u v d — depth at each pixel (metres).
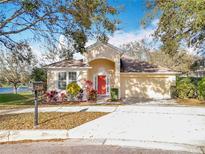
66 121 11.27
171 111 15.32
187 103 20.91
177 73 26.69
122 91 27.39
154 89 26.97
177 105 19.34
